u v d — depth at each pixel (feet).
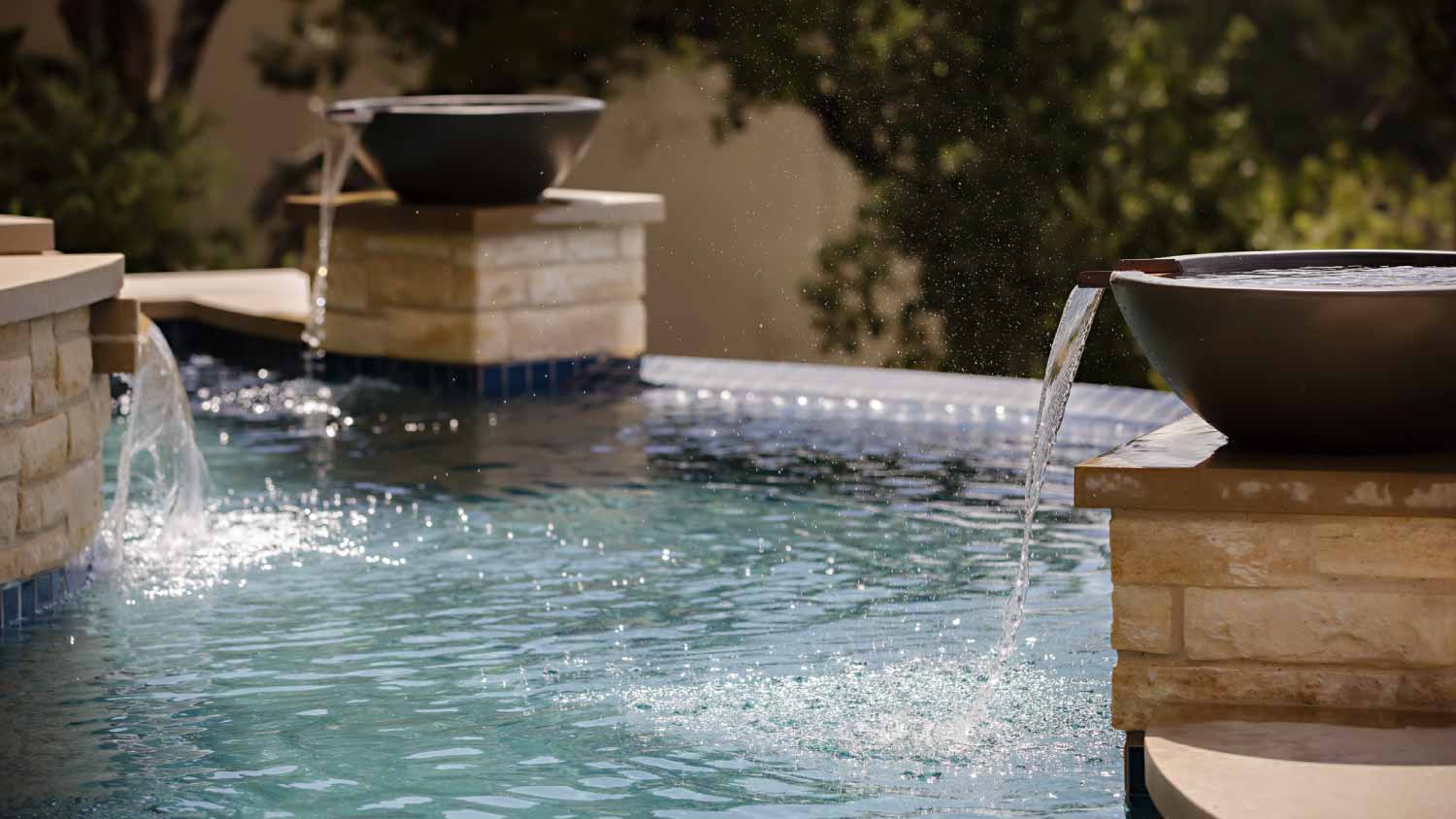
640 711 15.17
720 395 33.24
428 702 15.52
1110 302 48.42
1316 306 12.59
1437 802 11.09
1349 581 12.67
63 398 19.15
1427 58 49.34
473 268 34.17
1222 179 50.14
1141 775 13.03
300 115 65.36
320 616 18.35
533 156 34.73
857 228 52.13
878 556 20.51
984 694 15.23
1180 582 12.89
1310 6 70.64
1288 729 12.44
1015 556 20.38
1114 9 51.78
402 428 29.89
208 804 13.05
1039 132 49.55
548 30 51.01
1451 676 12.63
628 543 21.27
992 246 50.19
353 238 35.96
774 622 17.90
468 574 19.99
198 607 18.74
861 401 31.53
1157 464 12.98
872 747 14.24
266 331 37.04
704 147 58.08
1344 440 13.21
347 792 13.30
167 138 57.41
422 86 53.62
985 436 28.09
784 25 50.29
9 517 18.11
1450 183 48.21
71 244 54.19
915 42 50.26
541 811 12.85
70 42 58.34
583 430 29.50
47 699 15.69
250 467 26.37
